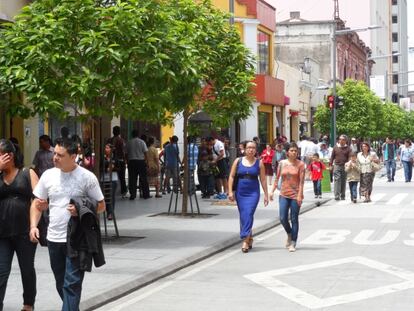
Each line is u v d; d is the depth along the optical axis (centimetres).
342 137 2466
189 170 1961
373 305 862
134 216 1855
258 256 1272
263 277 1061
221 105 1948
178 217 1831
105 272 1062
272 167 3027
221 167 2361
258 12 3759
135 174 2308
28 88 1229
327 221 1828
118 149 2305
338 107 3616
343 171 2456
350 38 6581
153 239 1431
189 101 1571
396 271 1095
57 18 1259
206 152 2358
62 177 749
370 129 4925
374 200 2453
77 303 723
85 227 721
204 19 1841
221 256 1284
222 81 1914
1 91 1295
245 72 1967
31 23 1284
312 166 2473
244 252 1322
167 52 1282
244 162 1338
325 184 2781
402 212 2031
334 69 3728
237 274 1092
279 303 880
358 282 1009
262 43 3928
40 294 915
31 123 1970
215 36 1908
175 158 2448
